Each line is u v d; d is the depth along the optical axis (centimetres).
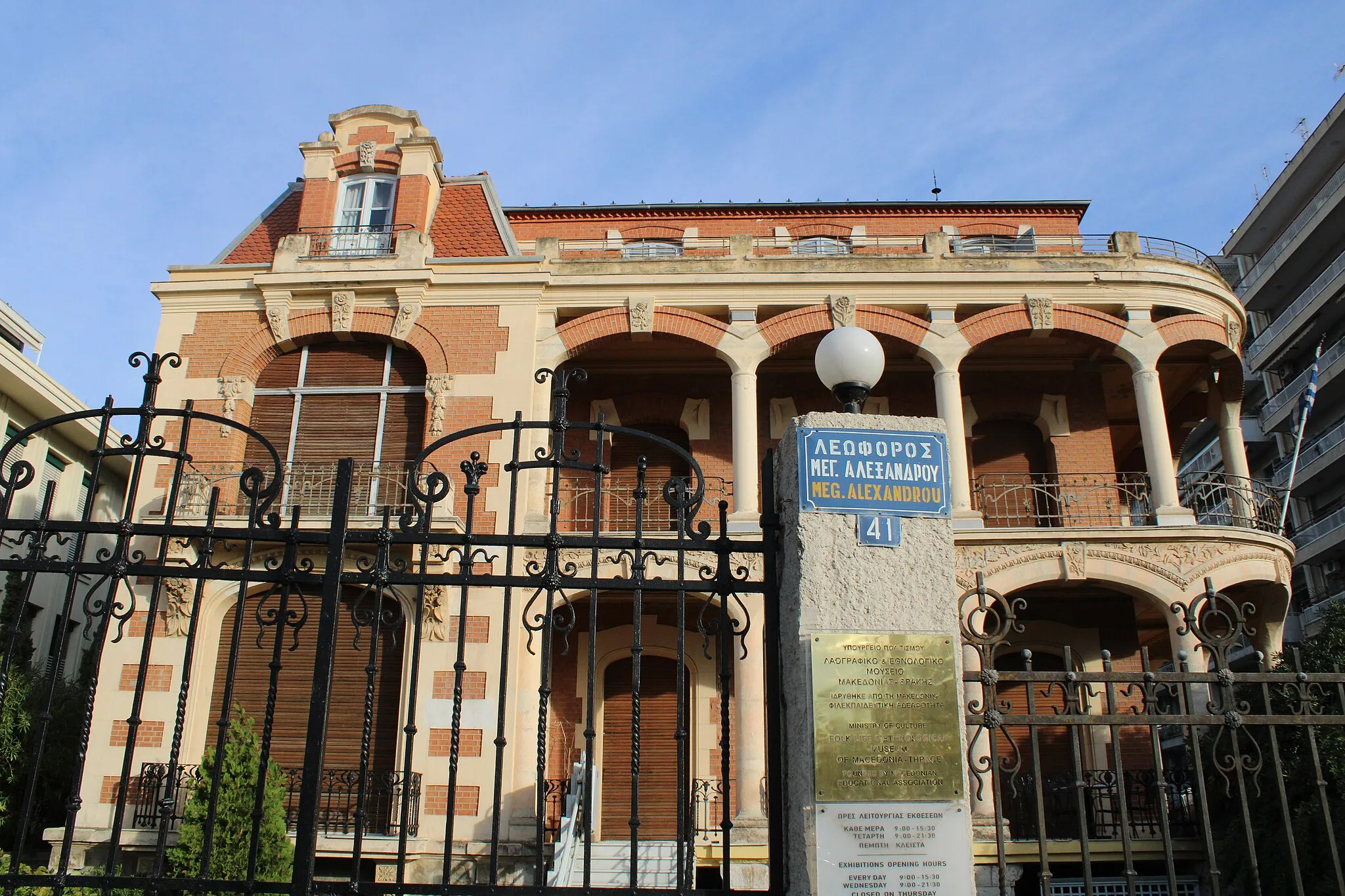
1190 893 1513
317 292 1877
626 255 2353
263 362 1870
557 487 601
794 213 2370
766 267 1914
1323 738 1324
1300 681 564
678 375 2061
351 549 1689
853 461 581
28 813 555
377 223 1995
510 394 1806
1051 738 1856
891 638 549
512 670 1614
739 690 1638
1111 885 1524
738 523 1730
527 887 542
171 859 1205
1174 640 1664
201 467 1766
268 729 575
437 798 1546
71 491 2570
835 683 538
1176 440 2305
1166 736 1814
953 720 537
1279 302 4203
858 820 518
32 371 2316
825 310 1884
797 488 576
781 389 2066
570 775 1792
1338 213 3678
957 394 1833
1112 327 1870
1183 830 1605
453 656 1614
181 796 1528
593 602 584
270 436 1834
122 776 560
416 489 597
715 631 591
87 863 1515
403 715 1590
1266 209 4144
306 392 1853
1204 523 2078
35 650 2283
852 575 560
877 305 1891
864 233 2355
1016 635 1931
